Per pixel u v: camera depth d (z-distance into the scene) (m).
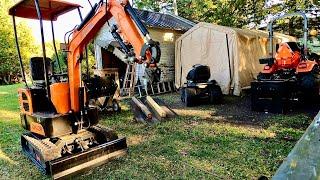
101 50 12.00
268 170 3.22
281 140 4.27
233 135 4.67
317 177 0.96
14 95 11.53
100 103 6.80
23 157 3.96
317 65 6.84
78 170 3.27
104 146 3.57
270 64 6.91
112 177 3.21
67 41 3.54
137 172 3.33
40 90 3.71
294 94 6.46
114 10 2.86
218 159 3.64
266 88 6.32
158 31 11.07
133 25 2.66
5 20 21.75
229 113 6.46
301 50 7.10
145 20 11.65
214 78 9.62
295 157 1.08
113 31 2.81
